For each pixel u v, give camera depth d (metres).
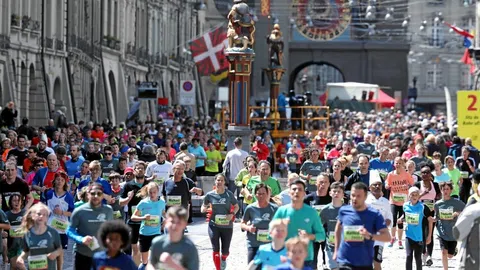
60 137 65.19
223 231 40.12
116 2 132.75
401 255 47.19
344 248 30.41
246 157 54.16
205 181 65.06
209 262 43.88
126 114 135.38
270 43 103.00
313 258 35.53
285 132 101.19
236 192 60.16
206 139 81.56
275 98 102.88
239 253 47.09
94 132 77.06
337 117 135.50
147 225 38.34
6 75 87.69
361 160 47.16
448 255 42.03
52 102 101.62
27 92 95.19
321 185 39.44
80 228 32.22
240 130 73.31
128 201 41.47
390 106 163.50
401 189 49.16
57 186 39.59
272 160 88.44
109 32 130.25
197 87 185.50
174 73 171.38
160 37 161.00
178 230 26.00
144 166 42.25
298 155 78.75
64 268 42.62
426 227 41.69
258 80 196.38
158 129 92.06
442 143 73.31
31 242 31.66
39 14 98.31
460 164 61.75
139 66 145.38
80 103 111.62
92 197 32.12
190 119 115.31
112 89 132.12
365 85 157.00
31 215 31.50
